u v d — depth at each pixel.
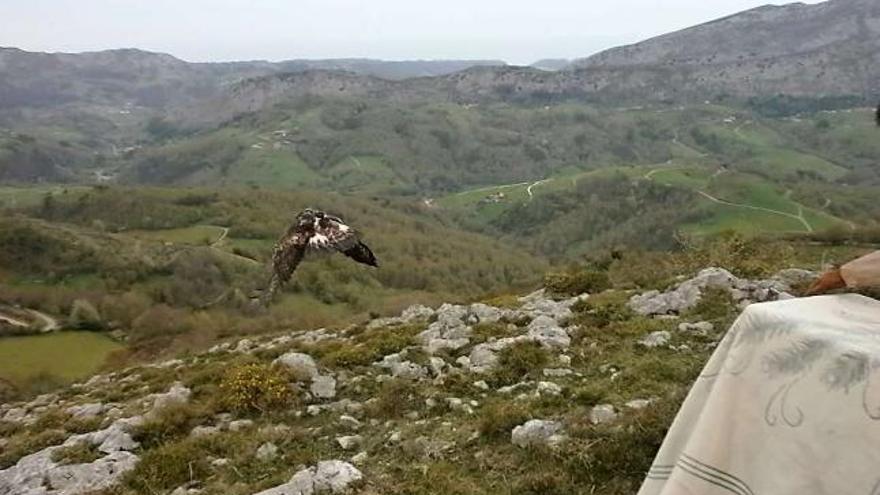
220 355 21.84
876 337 3.07
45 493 10.95
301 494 8.84
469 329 15.39
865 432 2.73
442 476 8.77
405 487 8.66
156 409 13.68
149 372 21.66
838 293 3.85
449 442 9.97
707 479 3.21
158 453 11.29
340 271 90.75
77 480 11.21
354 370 14.27
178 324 57.56
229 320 56.41
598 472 8.01
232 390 13.35
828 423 2.86
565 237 150.38
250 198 152.00
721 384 3.36
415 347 15.03
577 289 19.05
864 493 2.63
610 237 134.88
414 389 12.42
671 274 19.14
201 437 11.70
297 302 76.88
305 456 10.50
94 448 12.61
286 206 147.75
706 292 14.79
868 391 2.80
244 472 10.40
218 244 116.88
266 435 11.42
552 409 10.23
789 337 3.21
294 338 21.42
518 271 111.75
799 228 105.44
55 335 64.75
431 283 101.31
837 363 2.95
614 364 11.88
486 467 8.89
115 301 74.94
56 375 44.59
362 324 21.27
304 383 13.70
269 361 16.55
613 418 9.24
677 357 11.74
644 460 7.94
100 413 16.03
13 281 89.44
